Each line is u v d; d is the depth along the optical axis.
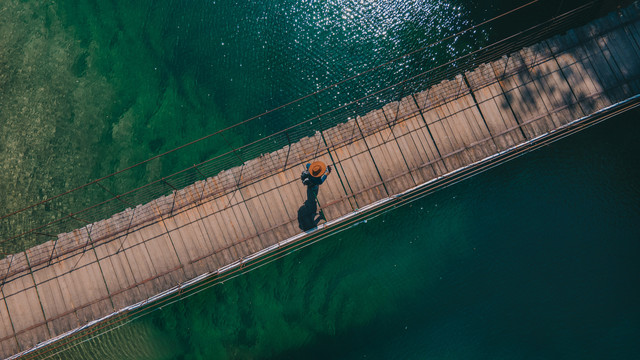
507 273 22.67
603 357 20.70
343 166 22.16
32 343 22.03
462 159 21.86
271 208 22.11
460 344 22.12
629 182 22.41
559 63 21.94
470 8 25.80
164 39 27.44
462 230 23.41
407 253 23.56
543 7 24.86
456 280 22.97
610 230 22.17
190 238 22.19
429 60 25.73
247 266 23.27
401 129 22.19
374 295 23.31
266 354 23.33
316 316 23.45
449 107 22.16
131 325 23.81
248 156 25.39
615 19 21.78
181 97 26.69
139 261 22.23
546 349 21.34
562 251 22.44
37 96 27.55
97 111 27.05
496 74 22.12
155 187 25.52
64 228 25.64
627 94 21.47
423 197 23.81
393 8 26.55
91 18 28.09
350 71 26.16
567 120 21.62
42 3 28.44
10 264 22.50
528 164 23.45
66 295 22.25
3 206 26.33
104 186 26.09
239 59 26.89
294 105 26.02
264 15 27.20
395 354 22.50
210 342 23.75
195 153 25.86
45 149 26.91
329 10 26.94
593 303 21.52
